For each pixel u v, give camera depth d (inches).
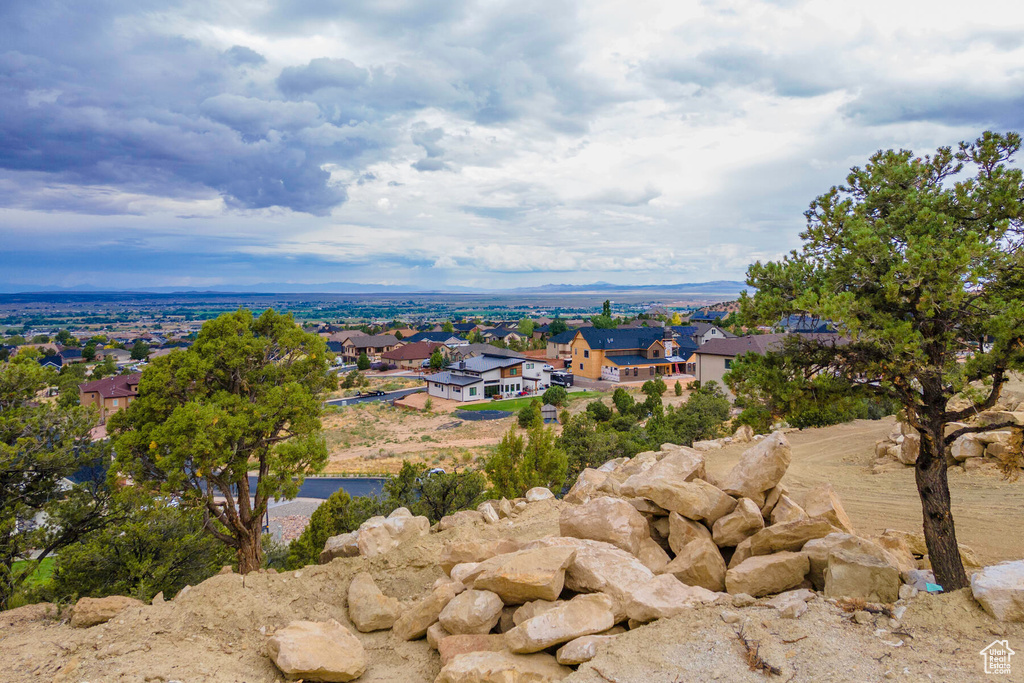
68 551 622.5
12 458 618.2
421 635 328.2
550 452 761.6
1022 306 255.3
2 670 270.1
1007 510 492.1
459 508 804.0
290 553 767.1
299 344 833.5
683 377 3457.2
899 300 290.4
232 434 682.2
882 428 934.4
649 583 294.7
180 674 263.4
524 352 4921.3
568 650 253.9
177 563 701.3
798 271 327.3
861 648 233.3
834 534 308.2
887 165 329.7
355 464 1788.9
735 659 231.9
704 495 361.7
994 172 302.5
